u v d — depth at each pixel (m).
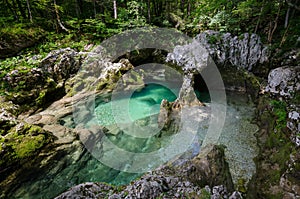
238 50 9.28
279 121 5.74
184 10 14.32
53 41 10.59
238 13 11.02
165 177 3.94
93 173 5.12
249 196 4.52
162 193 3.51
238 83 8.84
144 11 13.42
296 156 4.57
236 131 6.52
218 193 3.58
